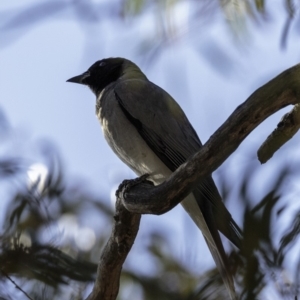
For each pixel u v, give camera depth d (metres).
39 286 6.26
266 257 4.96
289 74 5.53
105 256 6.95
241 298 5.12
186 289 6.78
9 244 6.23
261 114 5.62
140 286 7.36
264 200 4.98
